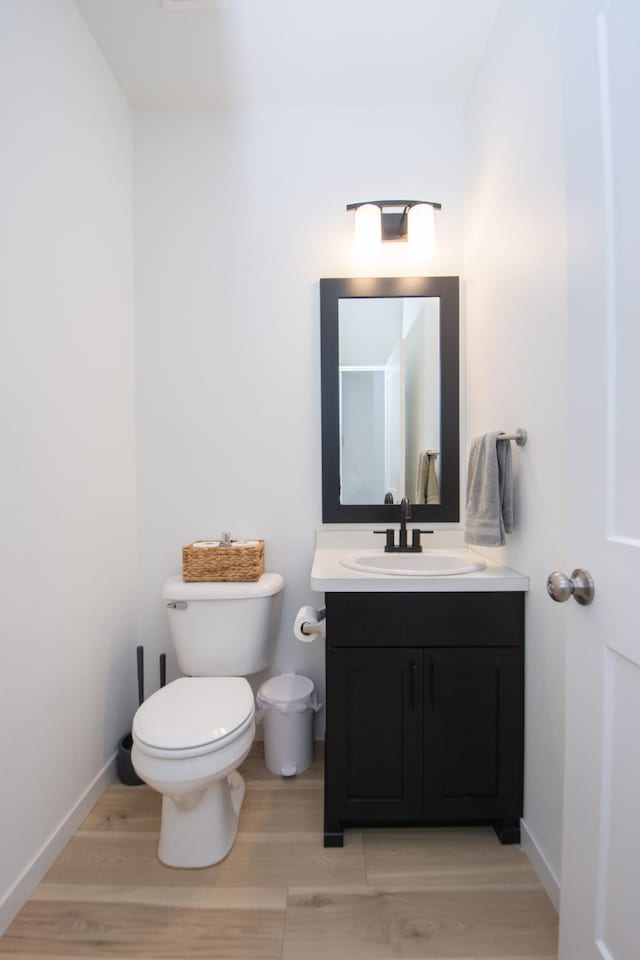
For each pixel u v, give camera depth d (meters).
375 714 1.30
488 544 1.33
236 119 1.81
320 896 1.14
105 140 1.60
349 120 1.81
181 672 1.80
